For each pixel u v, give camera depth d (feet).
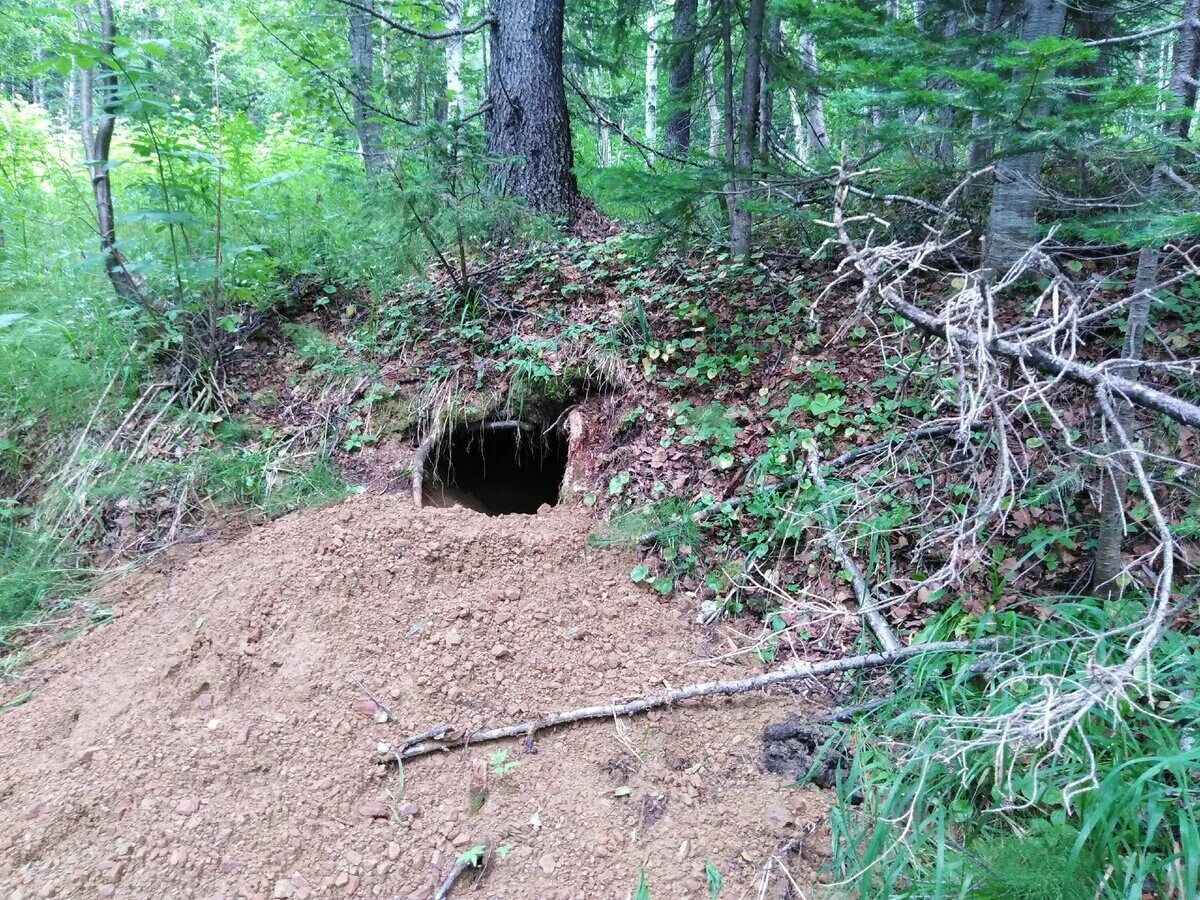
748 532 11.17
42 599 11.07
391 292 16.48
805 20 9.78
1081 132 8.45
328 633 9.70
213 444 13.53
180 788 7.73
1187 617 8.17
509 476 16.20
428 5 25.79
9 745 8.38
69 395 13.55
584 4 26.99
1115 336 11.02
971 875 6.38
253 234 16.46
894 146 10.46
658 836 7.57
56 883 6.83
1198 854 5.65
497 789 8.07
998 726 5.95
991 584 9.45
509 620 10.03
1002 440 6.39
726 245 15.64
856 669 9.14
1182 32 7.38
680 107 17.57
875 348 12.31
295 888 6.97
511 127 19.90
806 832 7.50
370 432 14.15
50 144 21.67
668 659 9.77
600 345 14.17
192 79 19.92
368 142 20.30
